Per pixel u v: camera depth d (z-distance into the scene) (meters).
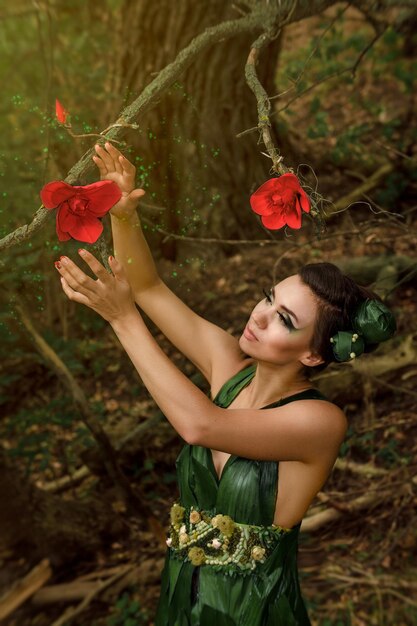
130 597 3.42
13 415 4.54
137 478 4.10
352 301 1.79
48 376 4.65
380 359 4.09
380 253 4.79
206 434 1.70
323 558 3.47
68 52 5.61
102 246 1.72
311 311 1.79
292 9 2.13
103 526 3.65
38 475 4.18
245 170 5.07
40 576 3.37
